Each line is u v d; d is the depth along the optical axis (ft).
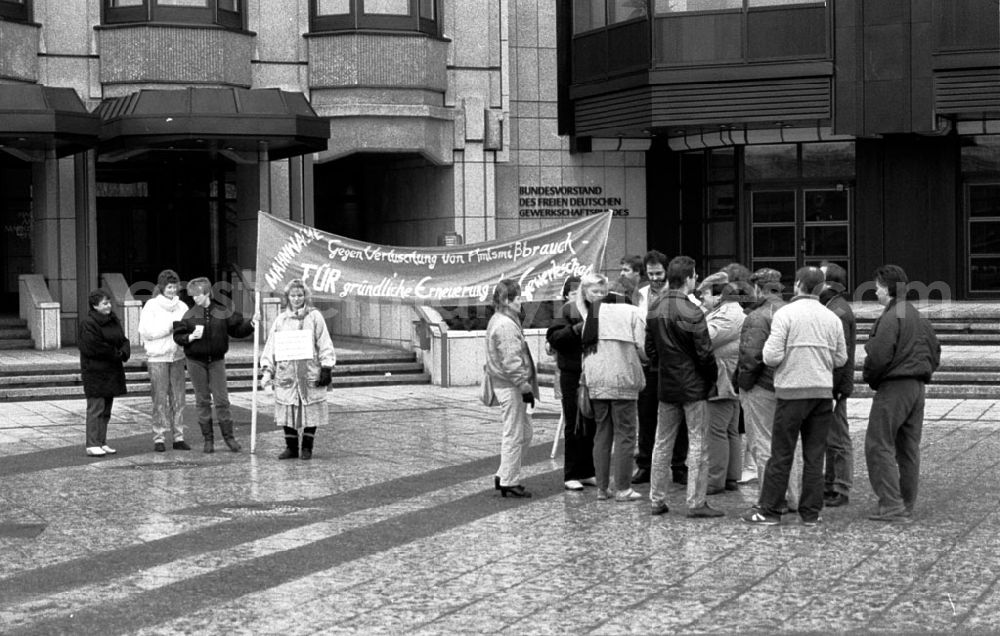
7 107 73.82
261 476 45.91
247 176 88.48
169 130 76.13
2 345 79.82
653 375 43.65
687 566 32.22
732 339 40.68
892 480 37.06
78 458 50.03
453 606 28.94
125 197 92.99
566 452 42.88
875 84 86.99
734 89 88.58
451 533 36.35
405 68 87.20
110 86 82.48
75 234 82.84
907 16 86.33
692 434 37.93
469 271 54.03
